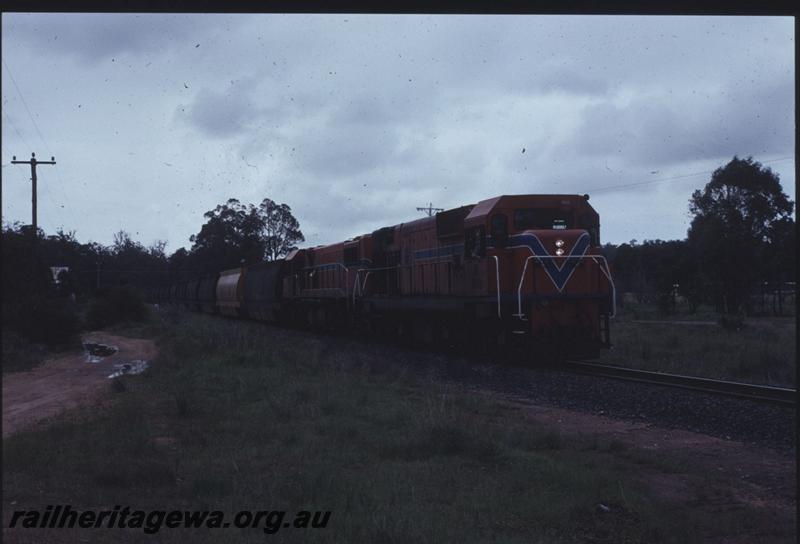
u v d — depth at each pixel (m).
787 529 7.50
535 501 8.24
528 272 20.92
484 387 18.17
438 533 7.11
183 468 9.98
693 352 26.28
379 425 12.89
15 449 10.72
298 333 41.09
